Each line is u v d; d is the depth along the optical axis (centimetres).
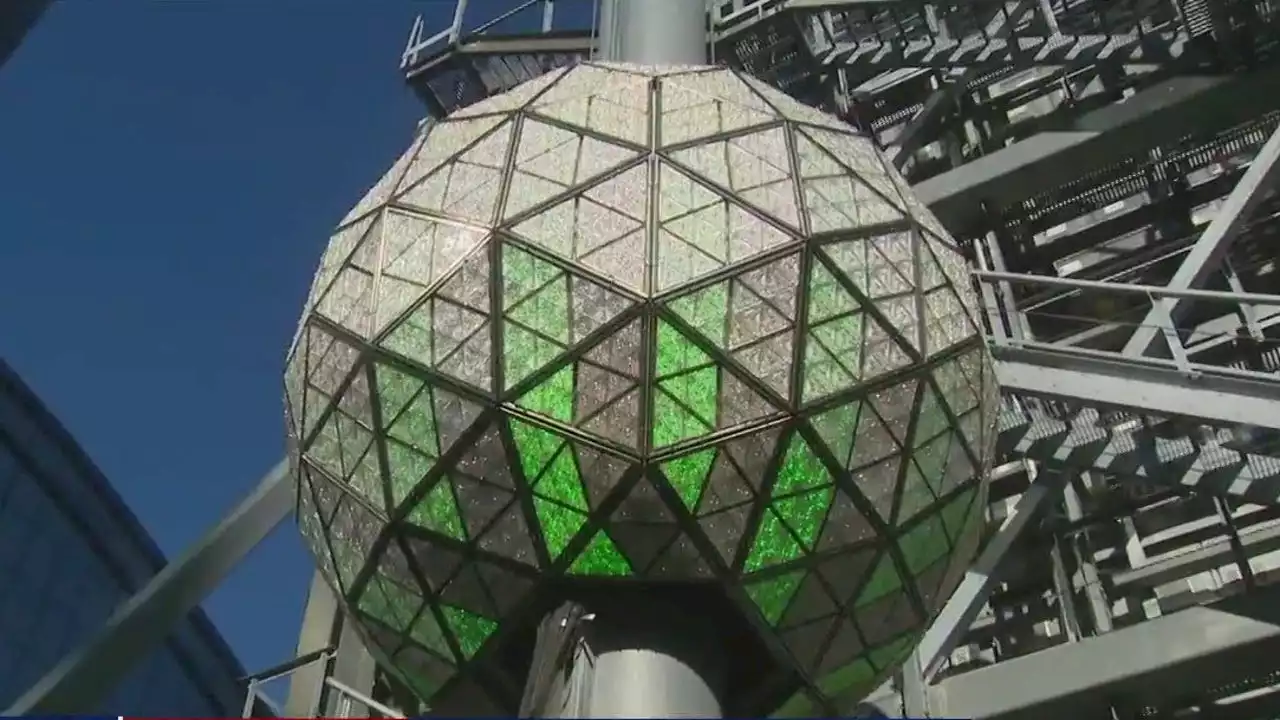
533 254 1103
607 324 1066
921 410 1150
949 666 2255
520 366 1073
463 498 1097
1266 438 1645
